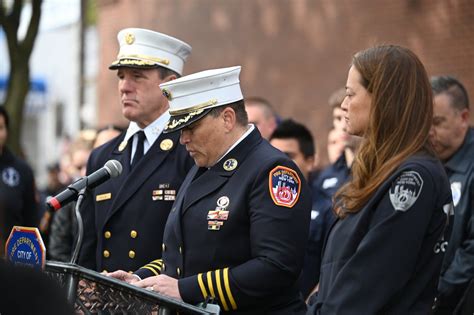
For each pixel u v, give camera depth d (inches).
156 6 898.7
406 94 204.2
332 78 739.4
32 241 192.1
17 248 194.7
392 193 196.2
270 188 225.5
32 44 652.7
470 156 286.0
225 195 230.1
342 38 728.3
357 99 208.2
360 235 200.1
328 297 197.2
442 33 650.2
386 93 204.1
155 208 270.1
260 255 221.6
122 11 939.3
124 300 192.5
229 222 226.7
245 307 225.1
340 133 369.1
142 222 270.4
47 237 406.3
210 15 845.8
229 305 222.1
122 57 280.7
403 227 193.3
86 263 280.4
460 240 278.4
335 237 207.0
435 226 198.7
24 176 420.5
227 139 234.7
